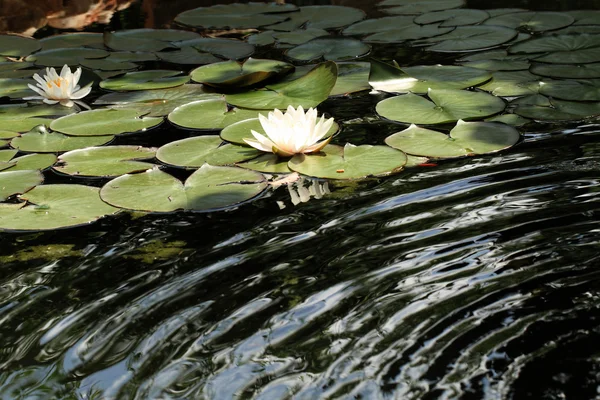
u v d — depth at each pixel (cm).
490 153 282
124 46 451
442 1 531
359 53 424
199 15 520
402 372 163
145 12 536
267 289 200
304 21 503
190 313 191
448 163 277
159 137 321
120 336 183
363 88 368
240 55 434
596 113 316
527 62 389
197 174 278
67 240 237
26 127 336
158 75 403
